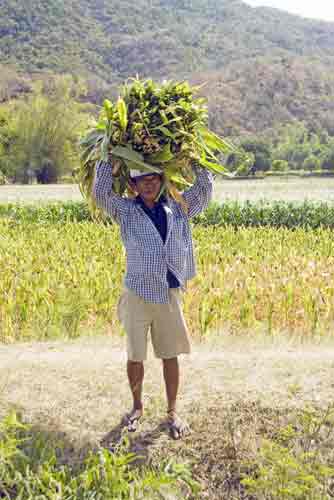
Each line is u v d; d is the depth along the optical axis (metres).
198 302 8.23
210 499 4.33
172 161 4.47
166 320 4.44
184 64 144.38
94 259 9.70
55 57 139.25
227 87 122.00
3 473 4.18
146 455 4.52
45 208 21.94
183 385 5.25
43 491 4.07
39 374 5.49
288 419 4.78
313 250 12.43
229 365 5.68
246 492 4.29
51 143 64.44
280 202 21.61
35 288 8.16
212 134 4.75
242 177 76.31
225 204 21.47
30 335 7.46
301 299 8.23
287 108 122.75
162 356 4.54
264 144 91.38
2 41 140.38
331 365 5.64
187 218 4.62
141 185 4.39
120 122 4.36
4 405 4.95
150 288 4.31
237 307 8.33
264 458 4.38
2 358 6.02
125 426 4.70
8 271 9.15
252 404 4.92
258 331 7.59
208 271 9.32
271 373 5.46
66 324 7.48
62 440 4.62
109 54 151.12
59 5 157.50
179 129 4.46
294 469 4.31
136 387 4.70
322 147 103.81
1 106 70.62
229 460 4.52
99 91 102.62
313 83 130.75
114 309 8.08
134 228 4.37
